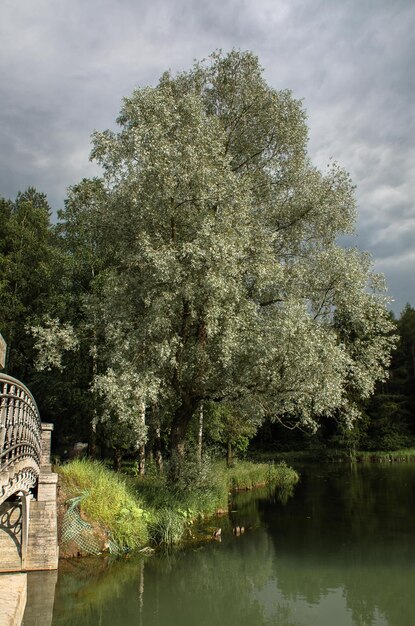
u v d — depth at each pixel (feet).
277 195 62.69
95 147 54.75
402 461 146.00
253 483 87.76
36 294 85.61
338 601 32.19
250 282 55.01
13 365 81.46
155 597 32.63
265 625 28.40
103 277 70.13
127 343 47.93
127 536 41.96
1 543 35.22
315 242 63.26
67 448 93.91
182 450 58.03
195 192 49.73
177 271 46.21
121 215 54.24
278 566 39.17
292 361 49.88
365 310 55.88
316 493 79.15
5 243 88.02
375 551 43.04
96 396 62.28
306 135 62.13
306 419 51.85
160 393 55.57
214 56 63.05
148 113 53.31
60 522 39.17
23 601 14.51
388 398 169.68
